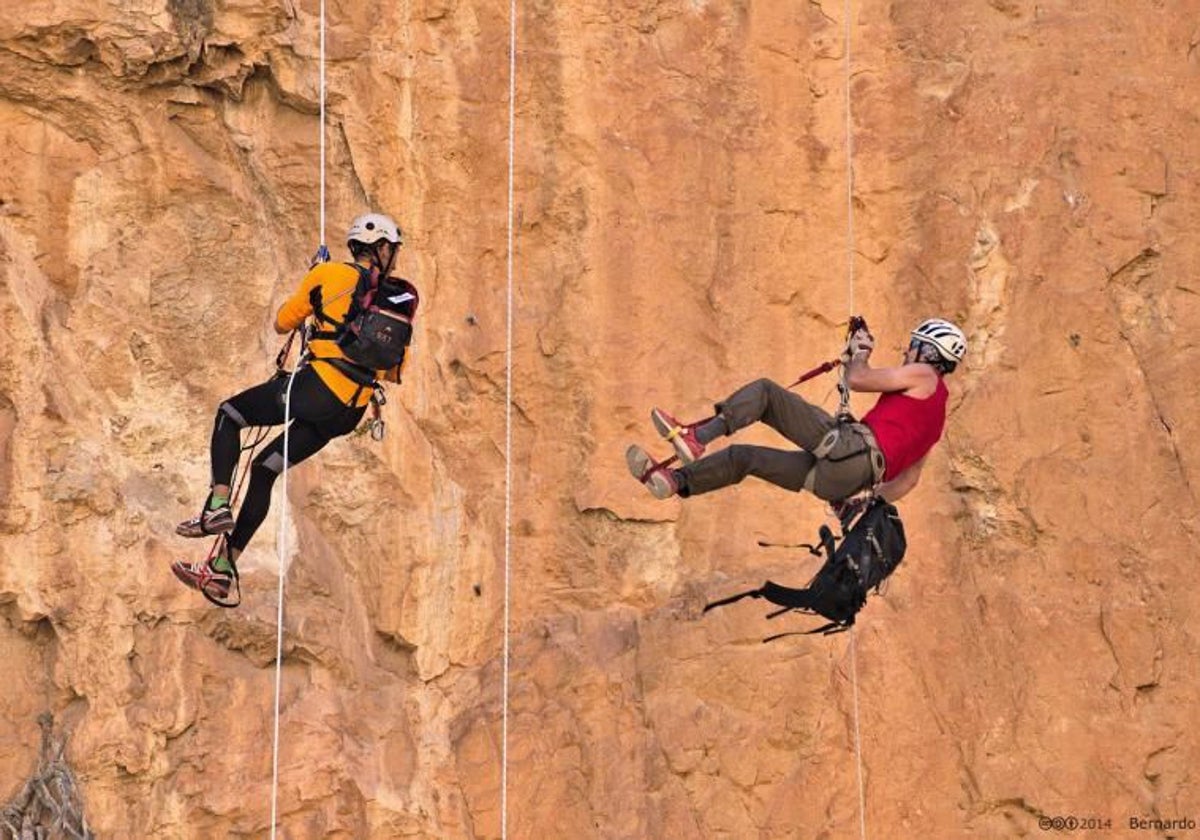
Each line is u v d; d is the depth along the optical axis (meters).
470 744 35.47
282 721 33.94
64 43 34.88
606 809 35.53
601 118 38.16
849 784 36.41
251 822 33.25
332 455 35.94
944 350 27.23
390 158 36.78
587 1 38.50
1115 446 38.34
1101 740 36.84
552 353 37.44
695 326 38.09
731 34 39.38
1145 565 37.84
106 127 35.72
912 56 39.91
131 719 32.84
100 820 32.47
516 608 36.81
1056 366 38.53
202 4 35.47
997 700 36.91
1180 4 40.81
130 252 35.78
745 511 37.97
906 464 26.75
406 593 35.66
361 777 34.22
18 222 35.03
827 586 27.17
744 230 38.62
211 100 36.38
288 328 27.59
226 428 27.30
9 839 31.66
